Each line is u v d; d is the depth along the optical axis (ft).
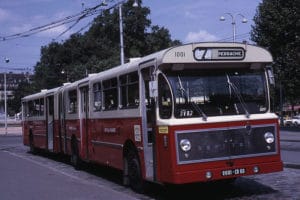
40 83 264.11
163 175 35.32
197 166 34.45
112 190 43.14
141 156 39.88
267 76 37.55
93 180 51.55
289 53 131.85
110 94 47.42
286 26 133.80
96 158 52.39
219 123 35.24
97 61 223.71
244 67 36.99
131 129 41.88
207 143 34.81
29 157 83.76
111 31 249.14
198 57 35.60
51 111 74.79
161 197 39.37
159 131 35.65
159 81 35.76
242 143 35.68
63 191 43.16
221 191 40.73
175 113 34.81
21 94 378.53
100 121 50.49
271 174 48.80
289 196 36.99
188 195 39.70
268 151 36.47
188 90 35.29
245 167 35.60
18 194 42.11
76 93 59.82
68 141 64.39
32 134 88.94
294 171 50.44
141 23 249.75
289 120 231.71
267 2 138.62
